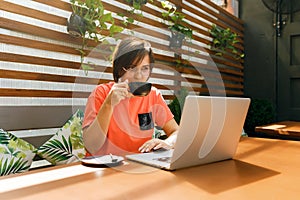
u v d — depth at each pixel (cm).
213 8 358
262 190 76
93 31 190
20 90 160
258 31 404
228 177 88
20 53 171
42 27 174
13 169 132
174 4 282
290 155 123
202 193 74
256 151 132
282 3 381
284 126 271
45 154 147
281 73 386
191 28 298
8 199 69
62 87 191
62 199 69
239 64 404
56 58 189
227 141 107
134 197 71
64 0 189
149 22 248
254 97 406
